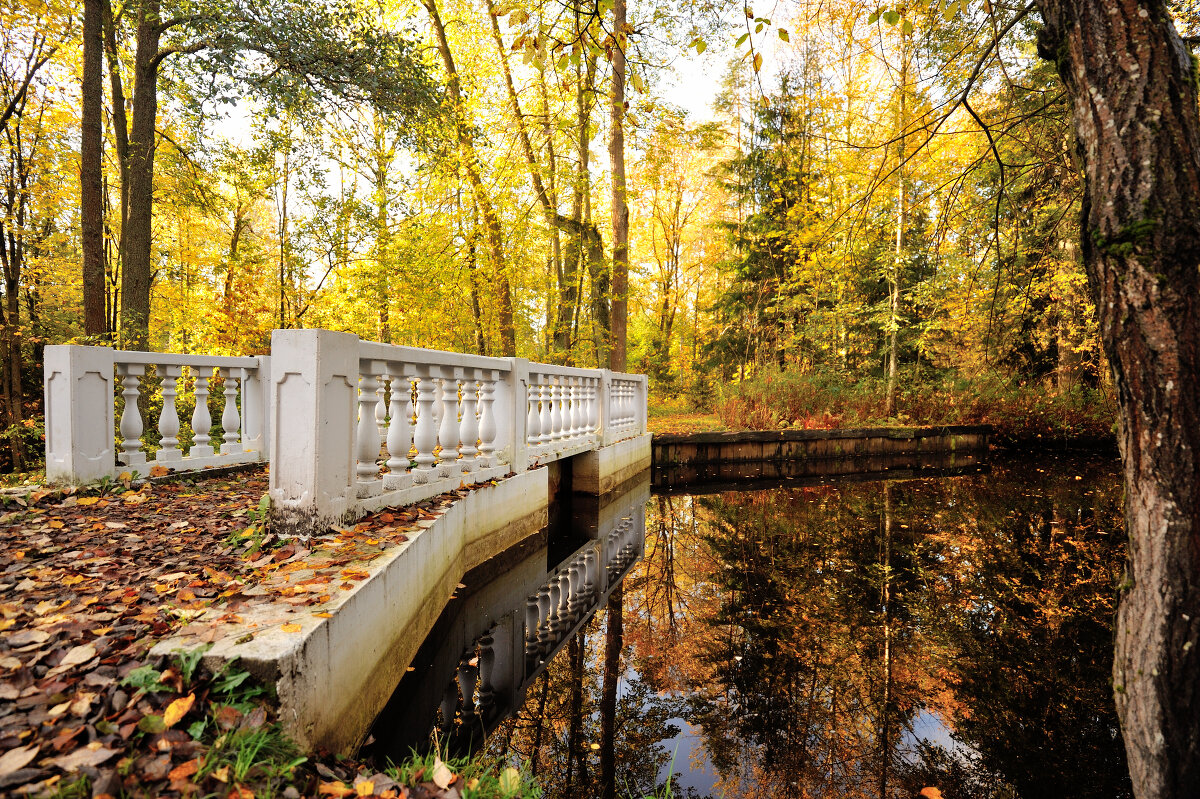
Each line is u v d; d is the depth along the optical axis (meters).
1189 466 1.60
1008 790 2.97
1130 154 1.63
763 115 17.94
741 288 21.36
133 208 9.75
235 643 1.97
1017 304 9.39
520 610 5.46
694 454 14.15
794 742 3.45
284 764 1.76
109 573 2.85
